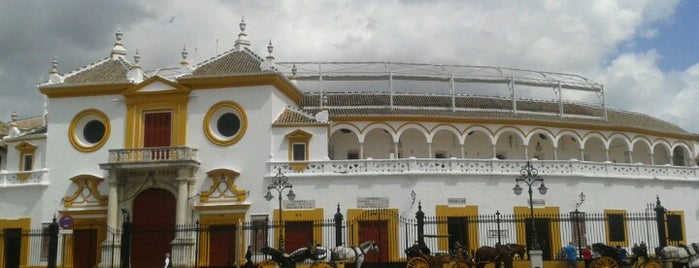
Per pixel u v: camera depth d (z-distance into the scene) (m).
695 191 51.66
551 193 46.53
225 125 47.75
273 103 47.41
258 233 44.19
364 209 44.41
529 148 57.97
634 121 64.88
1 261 47.38
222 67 49.53
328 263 31.50
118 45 54.25
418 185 44.69
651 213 47.81
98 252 45.91
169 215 46.06
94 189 46.91
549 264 34.53
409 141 55.69
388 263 36.09
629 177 49.19
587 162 48.25
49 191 47.97
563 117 58.41
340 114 53.06
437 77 57.72
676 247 32.66
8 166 50.88
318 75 57.28
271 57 49.97
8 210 48.38
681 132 64.81
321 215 44.44
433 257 31.34
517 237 45.03
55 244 38.44
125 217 41.97
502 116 55.50
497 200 45.56
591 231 47.06
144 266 45.47
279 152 46.50
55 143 48.84
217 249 44.69
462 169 45.59
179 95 47.84
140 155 46.00
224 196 45.59
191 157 46.06
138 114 48.19
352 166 45.28
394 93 59.78
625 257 32.47
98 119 49.06
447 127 53.97
